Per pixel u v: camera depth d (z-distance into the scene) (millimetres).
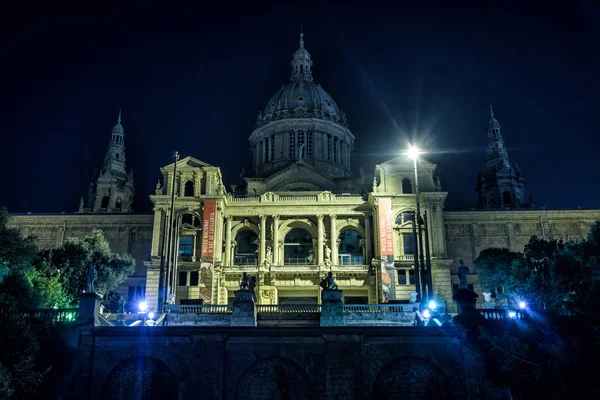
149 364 43938
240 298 51250
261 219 87375
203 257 81375
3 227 54969
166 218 83500
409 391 43562
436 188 89188
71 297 64500
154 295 81812
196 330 43781
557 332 40938
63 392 41938
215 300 80812
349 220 88562
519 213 99688
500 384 40875
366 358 43406
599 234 52969
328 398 42531
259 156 117250
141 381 44031
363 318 55125
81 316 44656
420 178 90000
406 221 87188
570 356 39469
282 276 82688
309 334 43719
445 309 58094
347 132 119125
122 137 125125
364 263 86375
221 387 42719
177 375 43188
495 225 99812
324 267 82375
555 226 99500
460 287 46156
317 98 118688
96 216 100062
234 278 83250
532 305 52156
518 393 40625
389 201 84875
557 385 39375
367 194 92562
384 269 80688
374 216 87000
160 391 43938
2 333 38562
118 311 62656
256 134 118500
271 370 43906
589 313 42500
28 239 58375
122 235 99375
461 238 99062
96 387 43000
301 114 115125
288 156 113562
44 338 42531
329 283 51344
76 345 43562
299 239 92250
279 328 43844
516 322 43375
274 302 81750
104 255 76250
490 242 98938
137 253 98375
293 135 115375
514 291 64188
